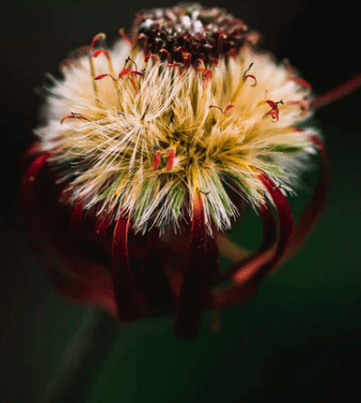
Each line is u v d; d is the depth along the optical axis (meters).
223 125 0.11
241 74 0.11
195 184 0.10
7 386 0.16
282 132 0.11
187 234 0.11
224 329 0.15
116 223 0.10
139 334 0.15
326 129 0.16
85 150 0.11
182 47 0.11
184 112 0.11
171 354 0.15
